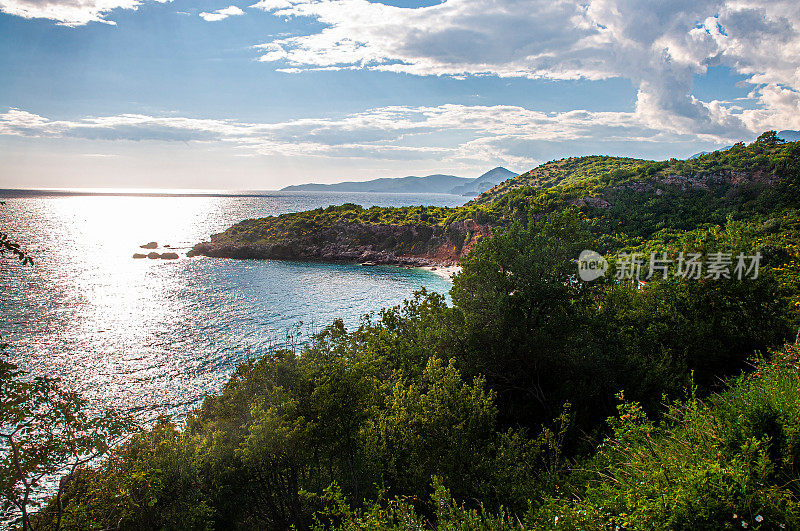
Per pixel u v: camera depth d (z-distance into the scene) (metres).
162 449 13.27
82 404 8.99
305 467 14.91
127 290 77.19
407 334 22.94
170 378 40.28
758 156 84.19
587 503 6.17
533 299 19.00
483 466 11.13
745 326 17.94
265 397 14.52
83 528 9.73
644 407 15.40
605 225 76.12
